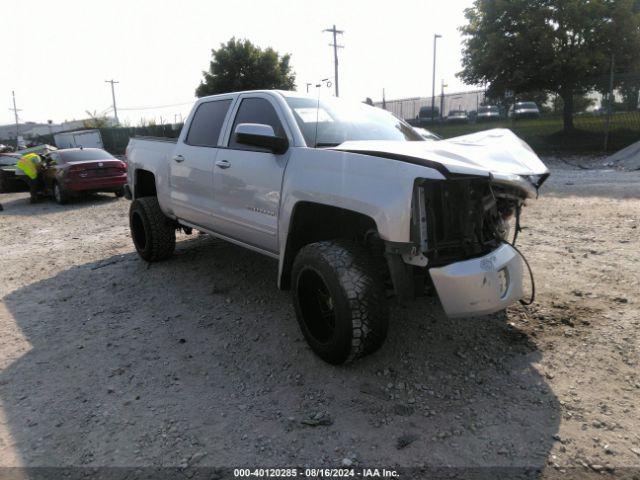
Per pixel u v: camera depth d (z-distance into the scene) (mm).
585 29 18547
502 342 3664
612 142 18312
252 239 4289
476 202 3123
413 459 2521
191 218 5203
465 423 2781
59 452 2709
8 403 3203
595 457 2475
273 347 3803
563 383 3121
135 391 3285
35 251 7406
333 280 3129
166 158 5547
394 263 3066
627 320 3869
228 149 4488
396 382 3217
